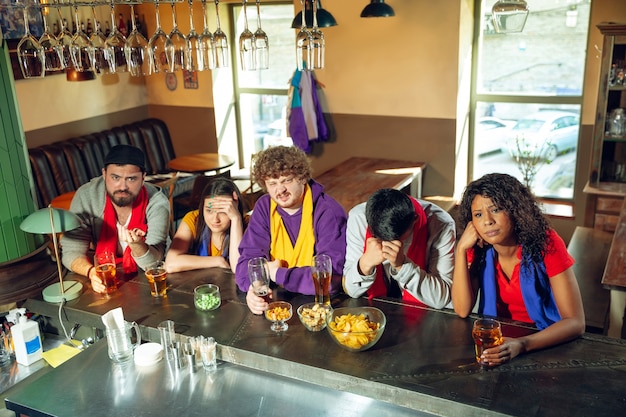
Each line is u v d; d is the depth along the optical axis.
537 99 5.80
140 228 2.82
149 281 2.36
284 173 2.28
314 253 2.43
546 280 2.04
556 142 5.86
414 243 2.28
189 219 2.77
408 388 1.71
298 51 2.34
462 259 2.07
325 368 1.82
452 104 5.72
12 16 5.49
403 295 2.36
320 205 2.41
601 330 3.45
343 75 6.12
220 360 2.04
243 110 7.25
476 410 1.62
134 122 7.09
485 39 5.87
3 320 2.40
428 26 5.59
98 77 6.64
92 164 6.25
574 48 5.53
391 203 2.04
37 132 6.04
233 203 2.65
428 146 5.96
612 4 5.16
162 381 1.96
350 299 2.28
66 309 2.30
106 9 6.45
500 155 6.14
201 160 6.16
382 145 6.17
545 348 1.88
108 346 2.09
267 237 2.49
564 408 1.60
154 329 2.12
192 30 2.46
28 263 2.53
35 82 5.95
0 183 2.46
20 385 2.12
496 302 2.17
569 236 5.68
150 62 2.46
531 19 5.61
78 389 1.93
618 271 3.28
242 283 2.36
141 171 2.70
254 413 1.79
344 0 5.87
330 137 6.39
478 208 1.98
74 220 2.34
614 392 1.66
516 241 2.04
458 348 1.91
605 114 4.78
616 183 4.99
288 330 2.06
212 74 6.82
